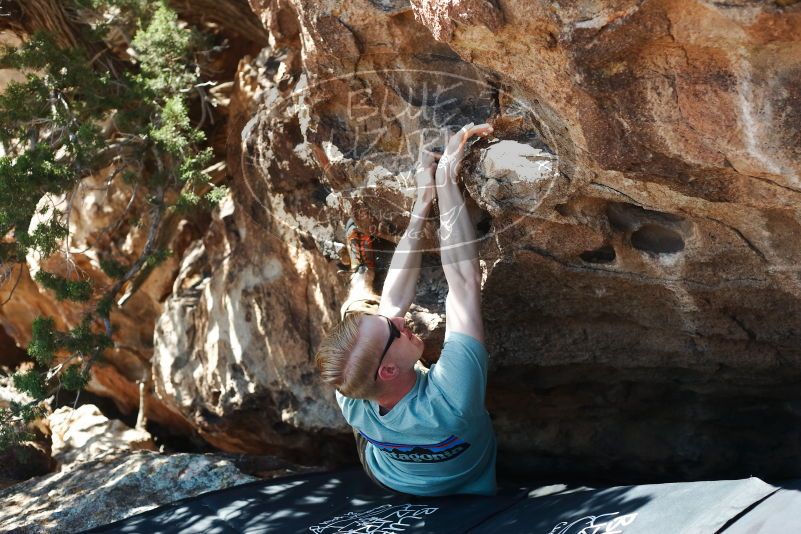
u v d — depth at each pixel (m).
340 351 2.68
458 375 2.69
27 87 4.50
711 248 2.71
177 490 3.68
